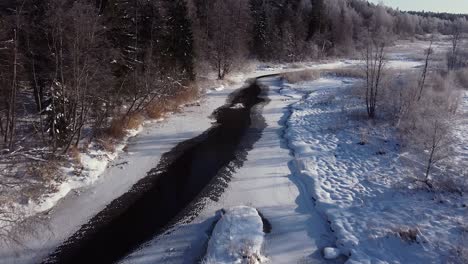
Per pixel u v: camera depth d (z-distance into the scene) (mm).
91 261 10250
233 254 10078
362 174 14836
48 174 13703
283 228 11648
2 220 10812
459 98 23203
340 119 22406
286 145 19203
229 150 18562
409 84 24391
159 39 26516
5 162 13766
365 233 10820
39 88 18078
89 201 13305
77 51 14695
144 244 11008
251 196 13773
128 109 21922
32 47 15836
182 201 13469
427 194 12477
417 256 9492
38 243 10883
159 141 19672
